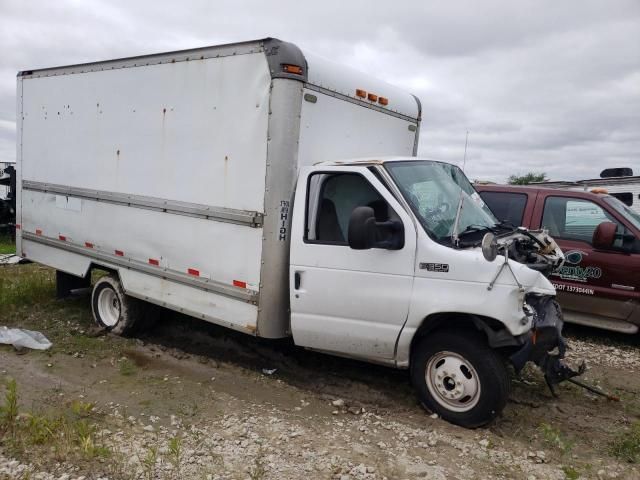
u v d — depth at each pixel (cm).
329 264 475
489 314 413
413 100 647
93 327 707
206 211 538
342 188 486
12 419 423
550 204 752
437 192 488
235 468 375
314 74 496
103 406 481
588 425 466
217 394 512
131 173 620
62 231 732
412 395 512
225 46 515
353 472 370
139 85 604
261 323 498
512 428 451
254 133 494
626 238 688
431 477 366
